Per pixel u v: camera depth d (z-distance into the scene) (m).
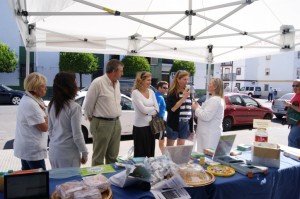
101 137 3.33
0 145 6.29
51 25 4.45
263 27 4.70
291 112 4.45
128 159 2.55
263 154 2.52
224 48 5.98
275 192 2.43
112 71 3.30
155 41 5.43
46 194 1.61
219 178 2.14
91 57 20.39
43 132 2.54
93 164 3.38
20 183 1.56
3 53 18.03
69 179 2.01
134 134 3.74
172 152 2.27
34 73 2.52
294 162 2.71
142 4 3.95
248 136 8.27
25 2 2.91
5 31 20.45
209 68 6.52
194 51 6.01
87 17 4.16
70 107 2.36
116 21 4.42
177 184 1.84
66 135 2.42
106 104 3.30
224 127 8.88
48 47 4.64
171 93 4.08
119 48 5.20
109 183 1.92
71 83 2.39
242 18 4.42
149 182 1.84
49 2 3.02
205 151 2.95
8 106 13.80
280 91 33.50
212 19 4.07
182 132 4.15
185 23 4.62
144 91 3.73
